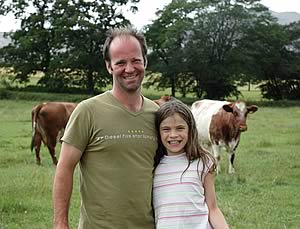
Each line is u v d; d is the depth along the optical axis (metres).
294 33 58.72
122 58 3.75
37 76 73.44
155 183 3.92
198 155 3.97
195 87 58.94
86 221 3.77
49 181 11.15
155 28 61.38
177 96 60.06
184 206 3.86
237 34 56.00
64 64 55.91
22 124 25.38
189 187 3.88
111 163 3.71
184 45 57.56
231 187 10.88
